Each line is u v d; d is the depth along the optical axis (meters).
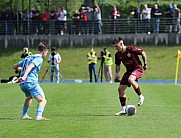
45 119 27.03
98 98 40.56
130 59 29.66
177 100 39.44
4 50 95.06
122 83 29.91
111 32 94.94
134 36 94.31
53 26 95.25
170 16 94.38
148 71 85.69
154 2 111.06
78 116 28.98
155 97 42.03
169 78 84.00
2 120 26.98
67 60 91.00
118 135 22.06
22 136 21.98
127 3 112.31
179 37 93.38
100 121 26.59
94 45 94.69
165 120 27.14
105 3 111.00
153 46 93.62
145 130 23.52
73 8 111.38
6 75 88.50
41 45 26.78
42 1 108.06
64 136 21.88
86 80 80.56
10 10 97.00
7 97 41.72
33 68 26.62
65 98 40.84
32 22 95.69
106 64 73.62
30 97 27.53
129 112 29.22
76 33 95.12
